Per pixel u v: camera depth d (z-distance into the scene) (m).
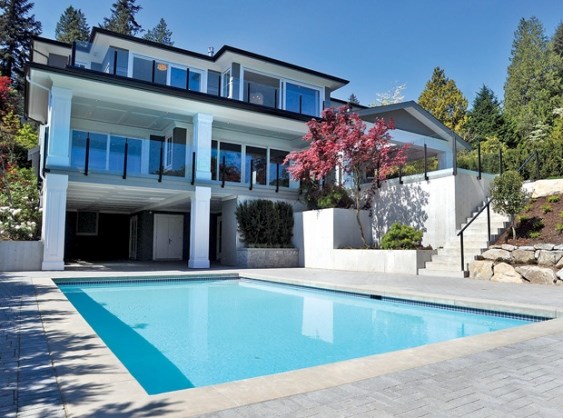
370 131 13.94
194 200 14.41
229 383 2.92
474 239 11.70
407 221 13.90
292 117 16.86
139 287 10.68
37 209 14.85
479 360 3.56
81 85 13.24
